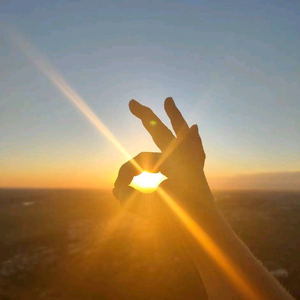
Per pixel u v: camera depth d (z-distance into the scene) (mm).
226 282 570
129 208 640
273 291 548
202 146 672
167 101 690
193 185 627
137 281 15805
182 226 604
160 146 659
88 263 20641
